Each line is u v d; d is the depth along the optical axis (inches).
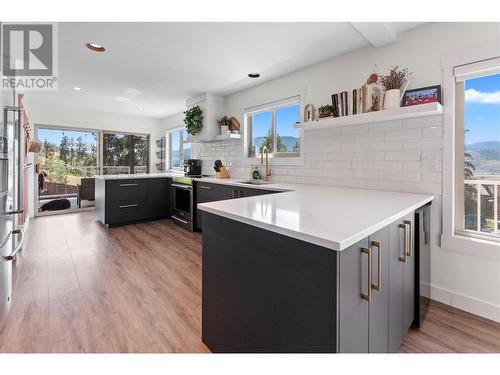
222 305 56.6
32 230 163.6
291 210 54.8
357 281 39.3
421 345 62.6
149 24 88.0
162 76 139.5
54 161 218.5
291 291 41.2
